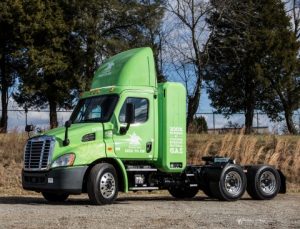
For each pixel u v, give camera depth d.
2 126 39.78
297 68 47.25
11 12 37.34
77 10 39.69
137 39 41.09
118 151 15.00
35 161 14.75
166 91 15.95
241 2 42.03
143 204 15.09
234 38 42.88
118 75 15.59
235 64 46.59
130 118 15.03
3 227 10.40
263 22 47.12
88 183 14.39
